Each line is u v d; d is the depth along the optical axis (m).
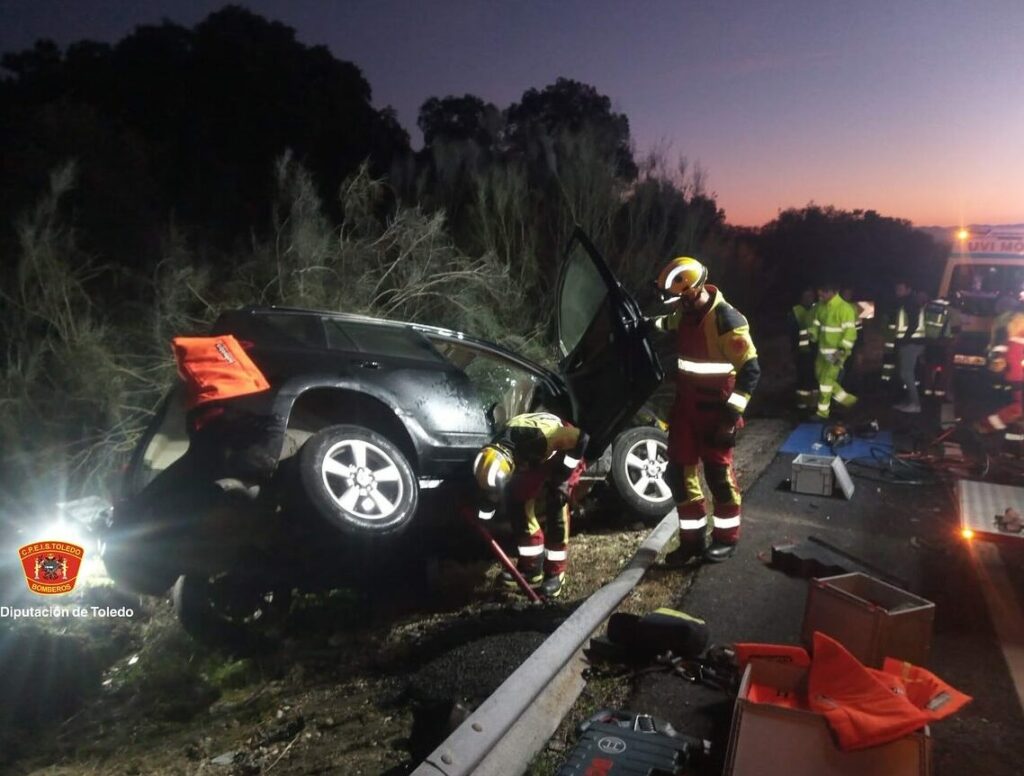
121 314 8.77
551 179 11.96
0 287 7.92
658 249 11.85
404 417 5.13
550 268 11.09
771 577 5.20
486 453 4.84
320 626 5.30
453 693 3.94
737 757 2.94
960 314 11.56
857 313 13.81
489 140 15.20
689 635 4.07
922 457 8.18
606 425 5.29
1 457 6.99
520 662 4.12
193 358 4.57
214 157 13.70
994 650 4.31
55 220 9.07
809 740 2.89
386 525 4.66
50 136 10.73
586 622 4.25
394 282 9.48
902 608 3.73
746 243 17.31
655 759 3.11
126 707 4.71
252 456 4.41
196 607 5.24
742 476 7.72
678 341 5.43
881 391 13.43
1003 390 9.01
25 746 4.32
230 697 4.67
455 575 5.75
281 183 9.96
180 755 4.04
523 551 5.31
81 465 7.20
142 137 13.12
